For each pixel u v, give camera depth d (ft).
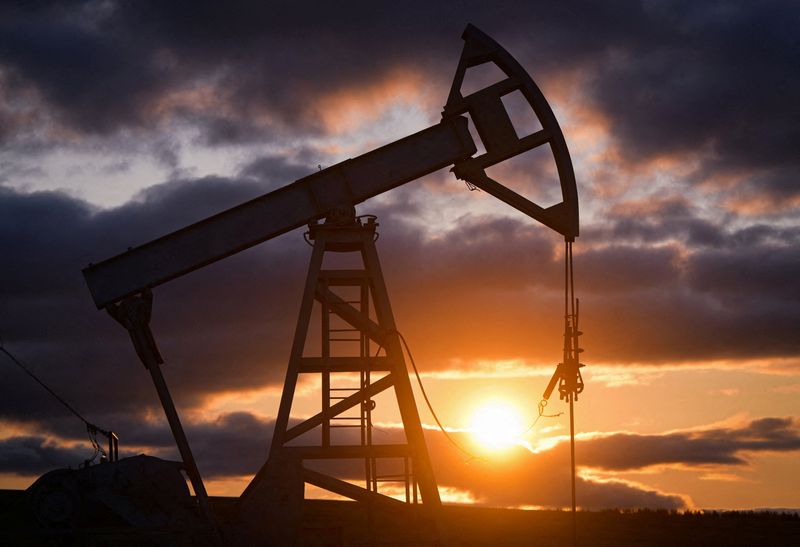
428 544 66.54
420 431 68.33
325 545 65.98
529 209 71.87
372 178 71.26
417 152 71.72
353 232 70.74
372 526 66.85
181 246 69.72
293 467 66.64
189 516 64.90
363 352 69.97
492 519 106.42
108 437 66.95
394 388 69.41
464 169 71.82
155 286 69.56
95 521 63.52
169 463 66.03
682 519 110.93
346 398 68.39
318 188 70.90
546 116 72.64
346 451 67.62
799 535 93.45
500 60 73.20
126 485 64.28
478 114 72.33
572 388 66.18
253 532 65.51
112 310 68.74
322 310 70.03
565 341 67.00
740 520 110.83
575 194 72.23
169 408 67.92
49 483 62.90
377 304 70.13
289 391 67.97
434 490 67.51
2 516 66.13
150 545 61.52
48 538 59.88
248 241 70.03
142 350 68.39
